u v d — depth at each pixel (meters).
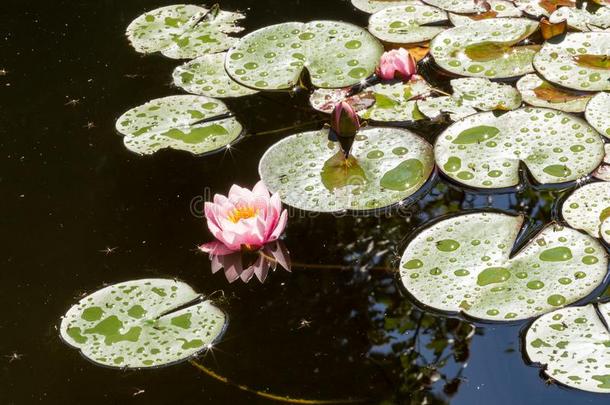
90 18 3.21
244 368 1.78
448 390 1.70
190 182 2.33
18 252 2.16
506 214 2.03
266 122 2.49
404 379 1.74
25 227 2.24
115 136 2.55
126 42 3.00
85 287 2.03
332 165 2.25
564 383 1.62
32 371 1.81
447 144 2.26
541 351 1.69
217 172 2.35
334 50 2.72
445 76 2.59
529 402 1.62
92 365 1.80
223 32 2.96
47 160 2.48
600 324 1.72
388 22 2.88
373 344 1.82
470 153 2.22
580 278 1.82
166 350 1.81
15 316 1.96
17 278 2.08
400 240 2.04
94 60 2.93
